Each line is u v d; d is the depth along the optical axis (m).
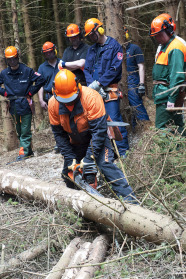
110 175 3.00
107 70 4.12
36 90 5.44
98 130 2.85
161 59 3.74
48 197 3.08
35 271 2.51
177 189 3.11
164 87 3.77
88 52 4.29
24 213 3.33
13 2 7.40
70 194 2.91
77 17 8.62
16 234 2.90
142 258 2.33
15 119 5.57
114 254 2.53
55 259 2.61
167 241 2.24
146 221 2.36
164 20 3.59
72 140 3.13
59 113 2.89
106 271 2.25
